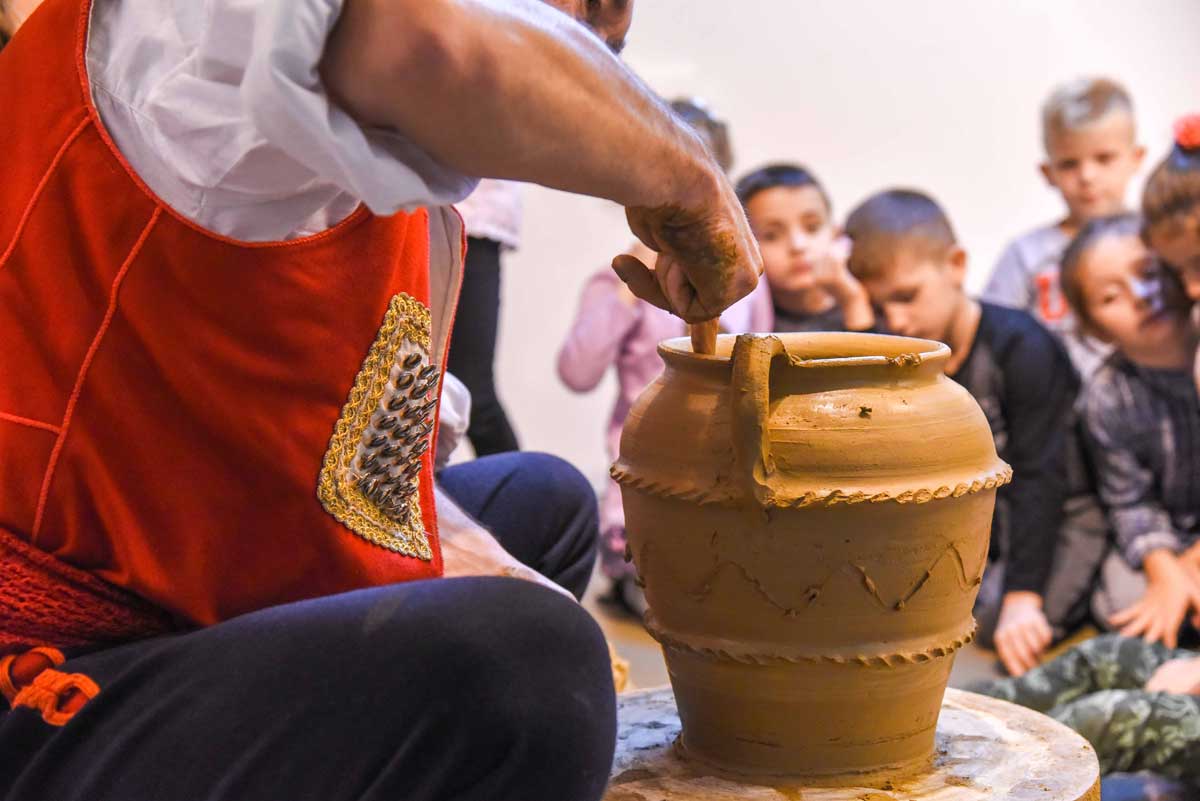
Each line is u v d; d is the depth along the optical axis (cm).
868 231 265
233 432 81
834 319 277
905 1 310
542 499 130
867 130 318
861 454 95
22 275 81
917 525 96
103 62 80
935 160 316
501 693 75
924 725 103
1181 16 298
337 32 65
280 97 65
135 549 81
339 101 68
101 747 79
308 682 76
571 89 69
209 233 78
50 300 80
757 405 93
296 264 81
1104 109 280
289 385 82
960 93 312
